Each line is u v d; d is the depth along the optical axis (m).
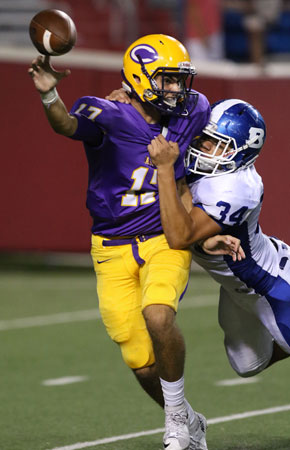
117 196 14.45
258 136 14.51
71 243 38.81
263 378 21.75
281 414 18.23
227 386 20.94
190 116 14.42
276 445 15.77
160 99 14.19
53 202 38.88
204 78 37.34
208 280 37.03
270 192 37.00
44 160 38.78
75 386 21.08
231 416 18.12
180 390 13.83
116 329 14.73
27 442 16.30
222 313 15.92
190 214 14.27
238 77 37.38
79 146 38.41
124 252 14.62
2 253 45.28
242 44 53.06
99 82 37.88
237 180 14.28
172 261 14.23
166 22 51.44
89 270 39.75
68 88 38.03
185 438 13.74
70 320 29.11
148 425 17.56
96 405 19.33
